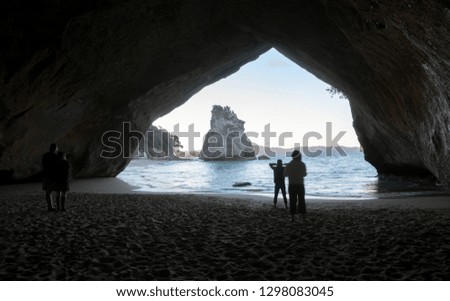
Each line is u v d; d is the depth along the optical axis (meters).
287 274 5.02
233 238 7.30
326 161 113.62
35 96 17.81
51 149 10.98
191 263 5.53
